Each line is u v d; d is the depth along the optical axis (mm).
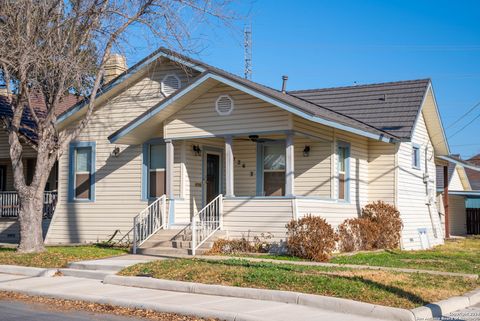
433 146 26078
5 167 28078
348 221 19422
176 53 19281
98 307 11555
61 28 17375
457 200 35250
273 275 12766
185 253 17672
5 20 16984
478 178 45062
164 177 21312
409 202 22797
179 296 12047
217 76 18234
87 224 22641
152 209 19812
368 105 23703
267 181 21016
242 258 16203
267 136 20375
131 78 22109
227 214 18453
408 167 22891
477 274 14094
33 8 17031
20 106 18094
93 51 18062
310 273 13188
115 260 16391
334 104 24656
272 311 10461
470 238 30406
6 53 17078
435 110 24469
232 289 11953
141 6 17438
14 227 24938
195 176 20844
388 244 21031
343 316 10086
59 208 23172
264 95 17672
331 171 20219
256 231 17938
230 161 18703
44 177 18141
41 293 12758
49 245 21906
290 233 16922
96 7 17312
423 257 18234
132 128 19859
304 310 10562
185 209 20297
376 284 11828
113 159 22438
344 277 12547
